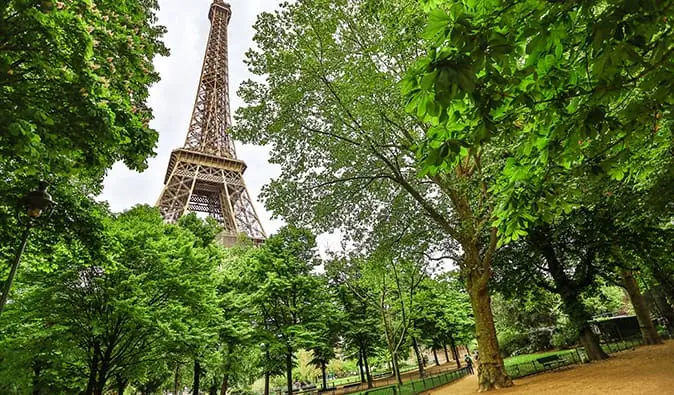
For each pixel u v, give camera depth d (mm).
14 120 5188
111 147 7539
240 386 37500
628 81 3754
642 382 11797
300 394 36719
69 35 6043
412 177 19859
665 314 34062
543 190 5438
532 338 34875
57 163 6941
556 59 3652
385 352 40531
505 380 16172
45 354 14273
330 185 18969
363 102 15953
